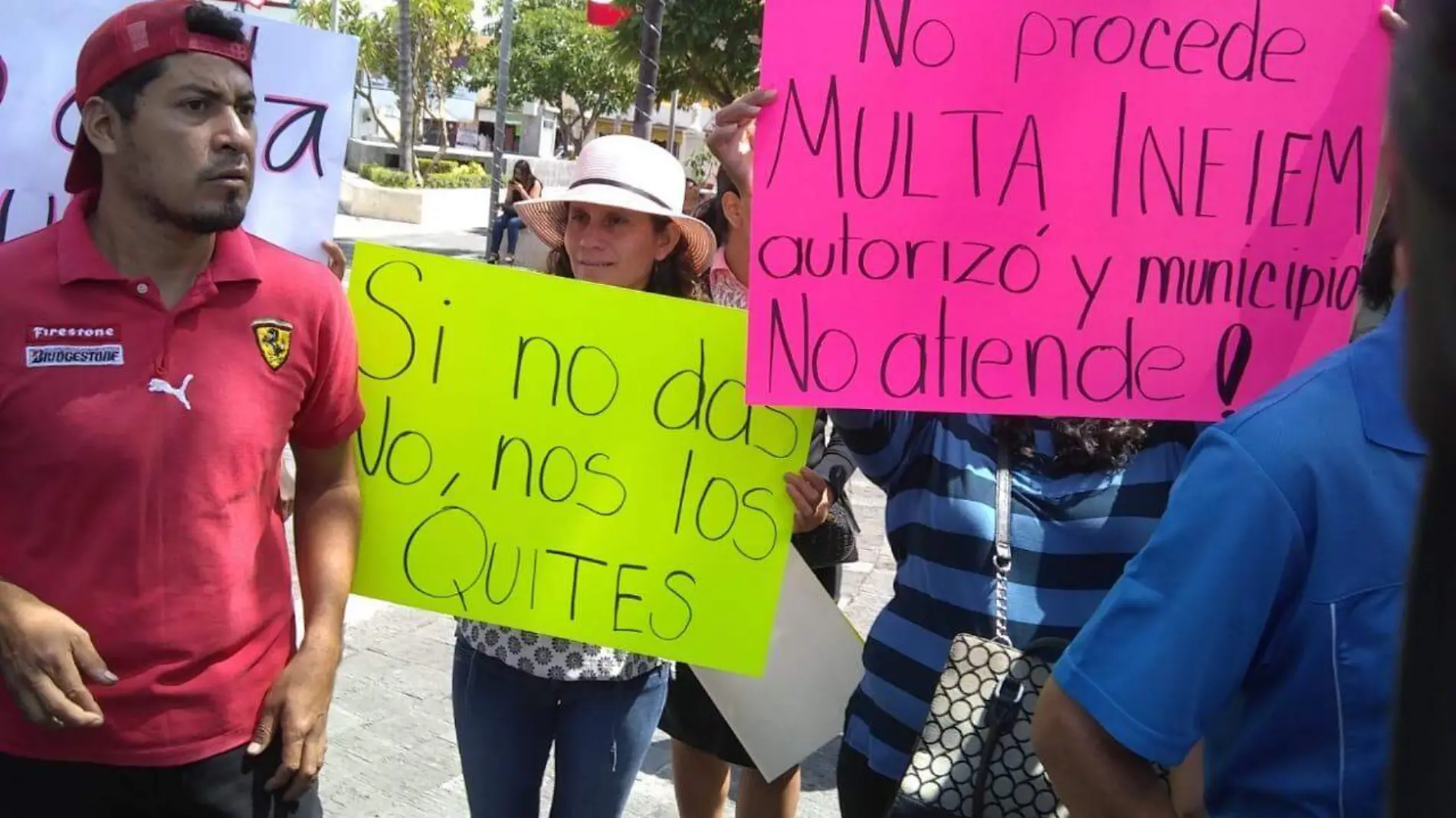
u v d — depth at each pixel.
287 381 1.90
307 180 2.35
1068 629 1.87
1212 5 1.93
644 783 3.67
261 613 1.91
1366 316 1.91
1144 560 1.28
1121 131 1.96
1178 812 1.45
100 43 1.73
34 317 1.72
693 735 2.81
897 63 1.94
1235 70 1.95
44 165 2.22
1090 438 1.95
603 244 2.67
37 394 1.71
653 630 2.32
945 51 1.94
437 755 3.66
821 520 2.32
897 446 2.08
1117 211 1.97
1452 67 0.60
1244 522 1.20
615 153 2.64
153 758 1.79
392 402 2.31
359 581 2.31
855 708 2.08
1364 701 1.17
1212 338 2.00
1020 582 1.90
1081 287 1.98
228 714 1.85
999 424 1.99
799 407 2.15
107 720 1.77
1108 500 1.92
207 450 1.79
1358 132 1.96
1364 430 1.19
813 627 2.50
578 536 2.32
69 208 1.81
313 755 1.91
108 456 1.72
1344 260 1.99
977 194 1.96
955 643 1.82
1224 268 1.99
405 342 2.31
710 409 2.31
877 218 1.97
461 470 2.32
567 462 2.32
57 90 2.21
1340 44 1.95
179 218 1.73
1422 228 0.62
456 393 2.32
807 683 2.50
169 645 1.78
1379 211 1.98
